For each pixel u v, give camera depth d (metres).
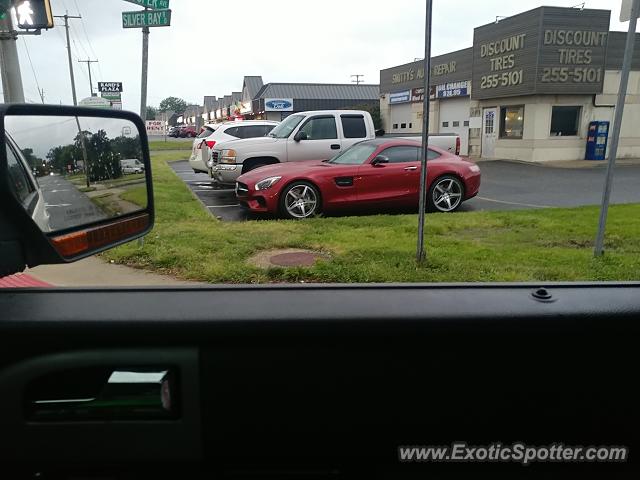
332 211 9.34
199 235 7.26
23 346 1.46
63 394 1.50
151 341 1.46
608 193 5.89
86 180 1.70
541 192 12.76
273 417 1.49
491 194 12.52
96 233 1.73
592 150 22.45
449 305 1.56
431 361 1.49
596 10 21.30
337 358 1.48
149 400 1.47
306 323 1.45
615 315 1.49
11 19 7.34
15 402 1.45
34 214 1.47
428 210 9.73
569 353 1.50
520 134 23.11
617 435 1.53
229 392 1.47
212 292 1.68
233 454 1.51
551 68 21.34
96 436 1.46
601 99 22.41
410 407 1.50
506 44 22.88
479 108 25.81
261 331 1.45
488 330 1.47
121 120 1.91
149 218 2.04
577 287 1.73
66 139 1.63
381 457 1.51
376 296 1.64
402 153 9.50
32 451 1.47
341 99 53.66
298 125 11.58
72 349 1.46
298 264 5.86
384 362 1.48
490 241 6.93
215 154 12.23
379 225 8.01
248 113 60.94
